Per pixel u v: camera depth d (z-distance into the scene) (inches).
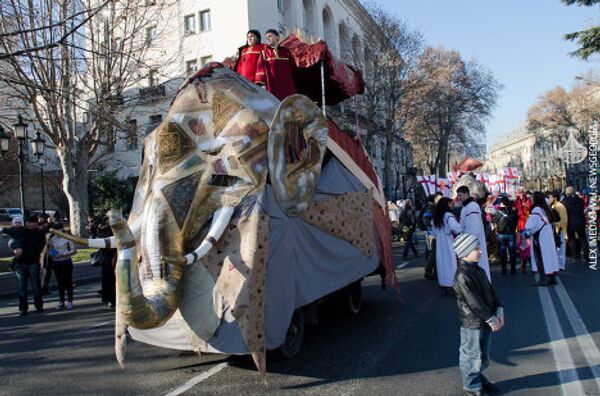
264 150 218.1
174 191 203.5
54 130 688.4
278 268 208.4
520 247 487.2
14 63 509.4
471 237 178.7
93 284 547.5
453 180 851.4
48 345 283.4
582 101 2006.6
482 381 185.8
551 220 410.6
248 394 191.3
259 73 281.1
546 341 251.0
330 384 199.9
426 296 377.1
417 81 1344.7
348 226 271.3
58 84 621.6
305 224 233.3
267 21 1267.2
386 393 189.5
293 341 234.8
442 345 249.8
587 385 192.7
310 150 244.5
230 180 211.8
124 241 168.4
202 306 201.0
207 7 1208.8
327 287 243.9
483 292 177.5
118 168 1254.3
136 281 168.1
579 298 350.6
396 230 855.1
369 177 317.4
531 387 192.4
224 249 202.2
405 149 2250.2
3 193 1339.8
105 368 233.6
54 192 1285.7
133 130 674.8
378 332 277.6
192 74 228.4
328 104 394.0
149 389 201.8
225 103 220.4
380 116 1344.7
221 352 198.1
